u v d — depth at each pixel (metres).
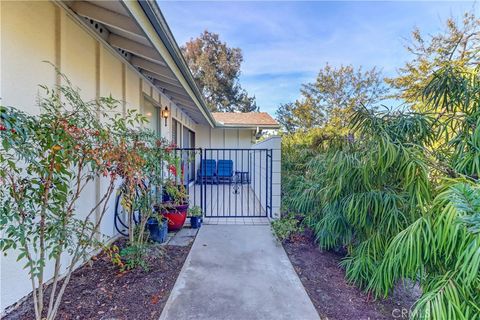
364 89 14.11
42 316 1.93
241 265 3.02
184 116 8.75
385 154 2.34
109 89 3.61
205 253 3.34
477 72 2.62
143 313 2.09
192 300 2.29
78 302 2.19
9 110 1.32
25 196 1.52
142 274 2.72
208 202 6.73
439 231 1.66
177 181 4.00
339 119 12.15
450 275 1.69
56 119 1.60
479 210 1.46
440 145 2.63
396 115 2.71
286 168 6.06
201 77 20.22
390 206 2.54
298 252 3.49
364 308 2.32
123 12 2.59
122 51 3.90
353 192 2.84
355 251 2.85
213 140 11.40
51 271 2.44
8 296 1.99
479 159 2.15
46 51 2.42
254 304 2.26
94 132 1.84
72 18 2.77
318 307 2.29
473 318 1.52
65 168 1.71
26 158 1.37
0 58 1.95
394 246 2.00
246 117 12.49
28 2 2.21
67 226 1.92
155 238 3.67
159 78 4.93
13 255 2.03
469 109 2.48
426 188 2.20
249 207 6.10
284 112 16.31
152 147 3.05
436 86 2.64
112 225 3.63
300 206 4.29
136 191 2.85
